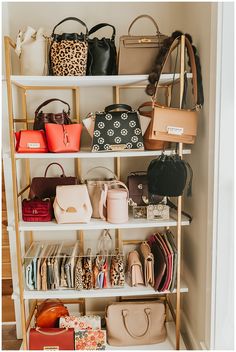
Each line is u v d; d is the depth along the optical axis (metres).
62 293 1.92
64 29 2.17
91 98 2.22
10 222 1.98
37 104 2.21
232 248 1.66
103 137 1.88
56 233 2.34
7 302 2.40
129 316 2.04
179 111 1.77
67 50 1.82
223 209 1.63
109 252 2.18
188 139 1.80
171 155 1.81
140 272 2.02
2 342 2.23
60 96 2.21
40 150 1.87
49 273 1.95
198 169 1.92
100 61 1.93
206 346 1.77
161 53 1.84
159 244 2.04
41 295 1.90
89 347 1.93
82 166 2.28
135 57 1.88
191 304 2.12
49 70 2.00
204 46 1.78
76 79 1.79
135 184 2.06
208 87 1.72
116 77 1.79
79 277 1.93
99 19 2.17
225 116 1.58
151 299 2.38
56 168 2.28
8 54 1.71
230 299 1.69
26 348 1.95
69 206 1.89
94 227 1.88
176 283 1.96
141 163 2.29
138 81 1.91
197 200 1.95
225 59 1.54
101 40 1.96
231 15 1.50
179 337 1.97
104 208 1.99
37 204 1.95
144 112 2.05
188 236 2.17
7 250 2.37
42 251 2.11
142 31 2.19
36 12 2.15
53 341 1.92
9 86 1.73
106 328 2.13
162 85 2.17
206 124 1.77
